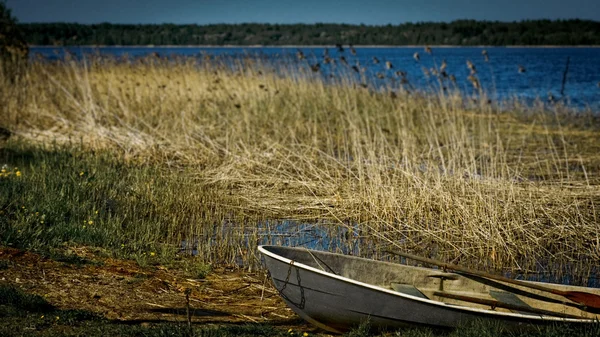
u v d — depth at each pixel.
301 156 14.05
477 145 17.66
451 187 11.95
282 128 17.53
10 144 14.88
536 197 11.92
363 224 11.09
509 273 9.47
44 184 10.67
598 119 23.83
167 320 6.65
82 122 17.22
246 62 23.36
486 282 7.59
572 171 14.64
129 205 10.84
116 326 6.13
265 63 23.97
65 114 19.08
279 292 6.89
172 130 16.83
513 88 39.91
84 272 7.80
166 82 22.17
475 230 10.41
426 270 7.54
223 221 10.91
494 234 10.27
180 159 14.77
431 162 13.08
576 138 19.22
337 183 12.84
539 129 20.88
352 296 6.57
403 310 6.58
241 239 10.09
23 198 9.66
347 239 10.59
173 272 8.48
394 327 6.71
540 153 16.77
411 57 85.69
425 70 18.69
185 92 20.56
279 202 12.09
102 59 24.25
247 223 11.07
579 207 11.66
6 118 17.89
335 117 19.36
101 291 7.27
